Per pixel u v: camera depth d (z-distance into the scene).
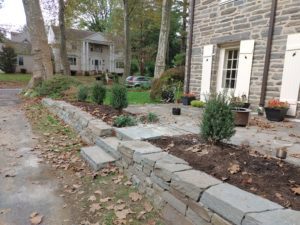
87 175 3.28
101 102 6.62
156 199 2.47
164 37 12.51
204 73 7.85
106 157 3.54
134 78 17.67
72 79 10.27
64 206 2.55
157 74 12.70
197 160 2.54
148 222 2.27
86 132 4.70
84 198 2.71
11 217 2.34
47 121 6.33
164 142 3.25
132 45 25.48
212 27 7.57
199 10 8.06
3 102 9.45
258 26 6.16
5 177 3.18
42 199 2.68
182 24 23.05
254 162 2.47
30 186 2.96
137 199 2.64
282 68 5.71
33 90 10.57
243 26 6.54
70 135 5.15
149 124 4.57
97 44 33.22
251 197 1.77
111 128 4.15
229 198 1.74
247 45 6.39
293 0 5.40
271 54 5.92
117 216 2.36
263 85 6.09
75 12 21.39
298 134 4.12
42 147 4.39
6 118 6.69
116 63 34.41
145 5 21.45
